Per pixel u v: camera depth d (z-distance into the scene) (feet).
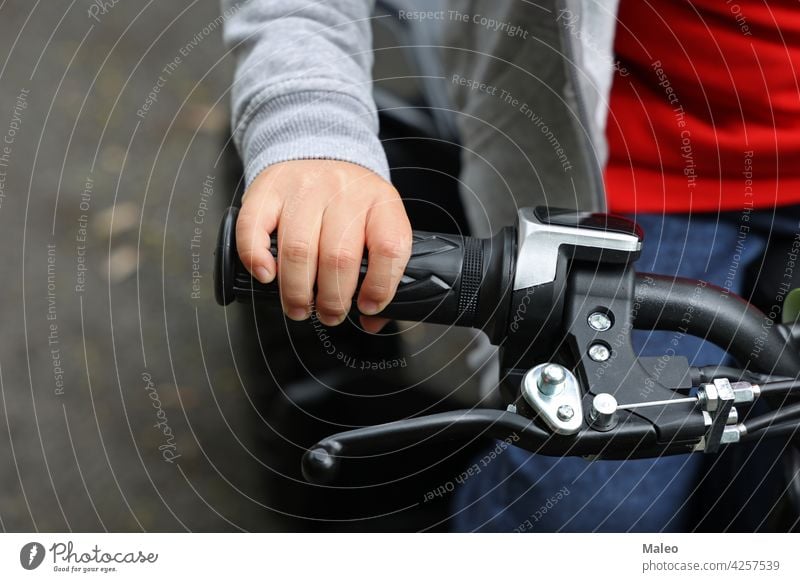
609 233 2.66
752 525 3.84
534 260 2.65
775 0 4.06
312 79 3.56
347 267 2.72
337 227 2.78
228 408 6.72
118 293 7.61
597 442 2.44
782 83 4.20
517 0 4.42
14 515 6.19
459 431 2.42
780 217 4.46
